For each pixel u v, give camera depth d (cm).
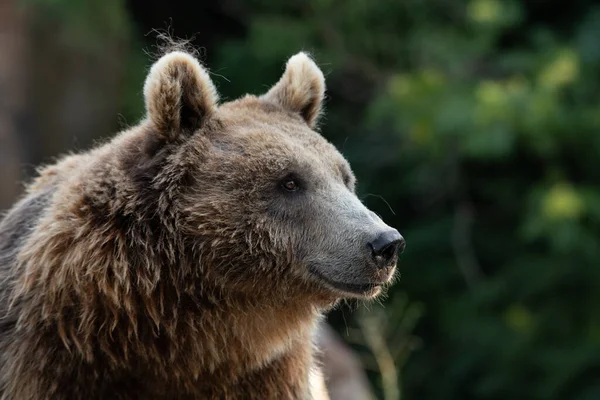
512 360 1731
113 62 1706
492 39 1828
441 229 1883
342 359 1106
